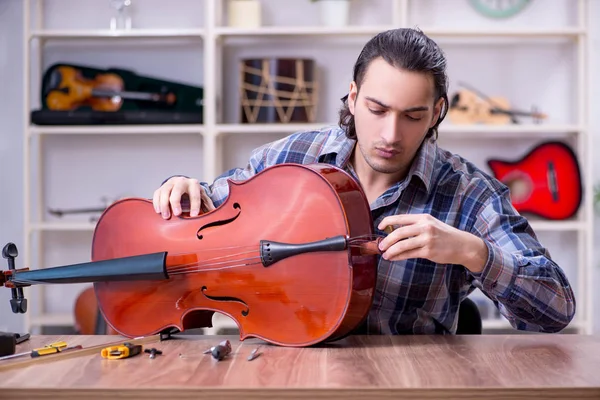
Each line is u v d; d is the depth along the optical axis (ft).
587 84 11.67
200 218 5.32
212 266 5.15
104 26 12.48
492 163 12.09
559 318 5.27
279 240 4.99
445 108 5.66
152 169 12.62
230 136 12.52
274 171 5.09
